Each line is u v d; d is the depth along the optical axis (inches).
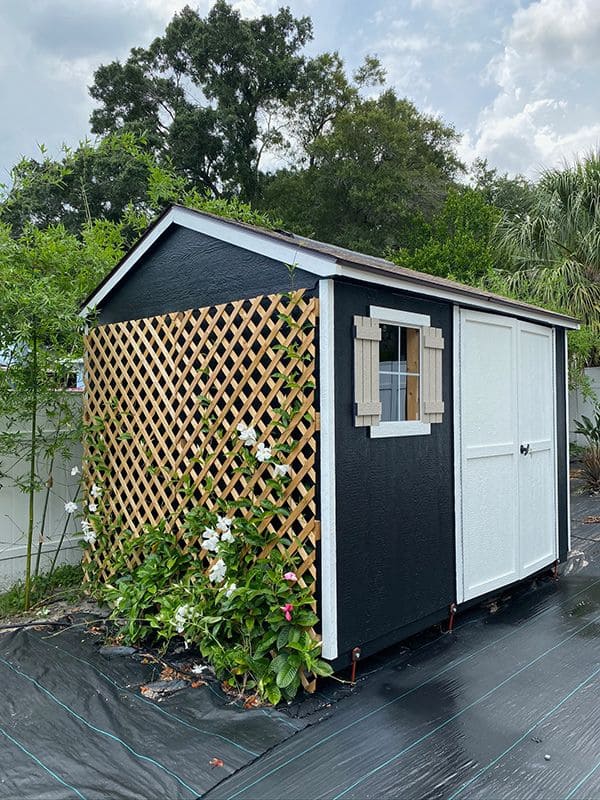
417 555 136.3
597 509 278.5
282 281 125.7
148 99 813.2
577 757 94.3
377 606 124.7
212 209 239.0
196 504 140.4
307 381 115.3
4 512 172.1
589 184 364.2
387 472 127.8
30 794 86.0
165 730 101.6
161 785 87.6
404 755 94.7
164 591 139.0
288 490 118.8
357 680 120.5
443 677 122.0
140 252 156.9
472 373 154.9
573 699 112.4
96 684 118.2
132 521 158.9
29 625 148.9
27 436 172.4
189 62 828.6
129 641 135.6
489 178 921.5
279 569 117.0
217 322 137.1
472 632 146.3
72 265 180.1
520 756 94.6
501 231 404.8
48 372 167.5
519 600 170.6
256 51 824.9
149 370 154.0
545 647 136.6
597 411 366.9
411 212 737.0
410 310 134.3
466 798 85.0
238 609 119.9
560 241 373.4
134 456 158.6
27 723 104.5
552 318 187.8
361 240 724.7
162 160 750.5
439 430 143.7
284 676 109.7
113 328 165.2
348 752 95.4
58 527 183.9
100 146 214.5
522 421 176.4
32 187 195.9
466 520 152.1
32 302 148.7
